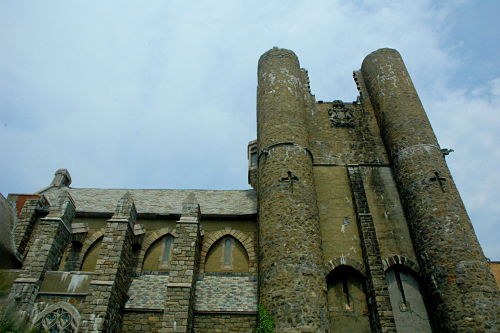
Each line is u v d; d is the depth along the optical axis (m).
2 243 21.64
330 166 25.22
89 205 25.66
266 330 17.55
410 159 23.52
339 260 20.80
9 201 25.80
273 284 18.75
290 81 27.56
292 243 19.70
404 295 20.12
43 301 17.94
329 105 28.98
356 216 22.50
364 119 28.03
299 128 25.06
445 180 22.08
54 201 26.86
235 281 21.47
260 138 25.47
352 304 19.75
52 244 19.66
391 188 23.98
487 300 17.83
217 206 25.52
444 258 19.48
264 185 22.75
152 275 21.97
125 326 18.91
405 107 26.06
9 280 19.12
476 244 19.83
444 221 20.47
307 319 17.36
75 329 17.06
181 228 20.78
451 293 18.52
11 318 17.00
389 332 17.83
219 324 19.16
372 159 25.62
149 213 24.06
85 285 18.41
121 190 28.94
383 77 28.41
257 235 23.25
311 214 21.22
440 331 18.47
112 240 19.67
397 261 20.88
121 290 19.20
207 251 22.70
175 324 17.53
